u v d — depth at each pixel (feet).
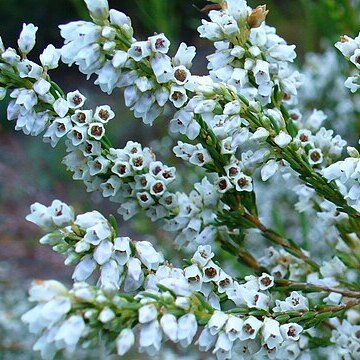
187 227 0.45
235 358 0.42
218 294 0.40
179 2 1.44
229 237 0.48
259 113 0.40
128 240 0.37
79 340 0.32
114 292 0.32
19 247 1.14
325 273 0.48
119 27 0.38
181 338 0.34
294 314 0.39
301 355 0.46
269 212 0.87
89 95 1.75
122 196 0.45
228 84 0.41
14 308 1.05
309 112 0.91
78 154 0.42
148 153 0.44
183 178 0.92
